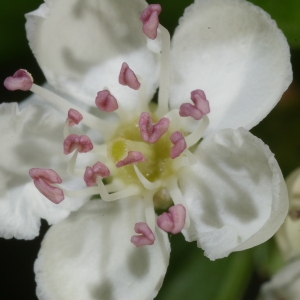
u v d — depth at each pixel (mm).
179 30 58
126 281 57
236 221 56
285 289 58
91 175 57
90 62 59
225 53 58
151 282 57
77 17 58
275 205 52
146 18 56
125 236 58
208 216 57
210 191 57
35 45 58
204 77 58
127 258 58
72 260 58
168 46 58
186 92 59
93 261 58
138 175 58
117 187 59
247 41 57
